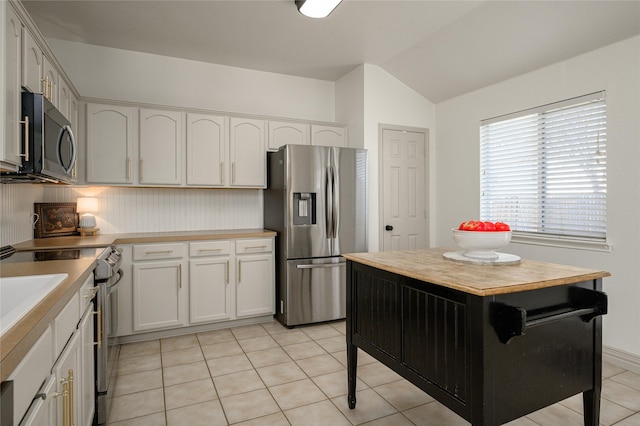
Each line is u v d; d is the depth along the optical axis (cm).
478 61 336
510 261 179
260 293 352
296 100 426
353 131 406
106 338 197
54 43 327
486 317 132
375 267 190
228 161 355
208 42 338
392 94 405
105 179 310
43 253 217
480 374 133
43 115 179
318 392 229
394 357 180
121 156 315
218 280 335
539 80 315
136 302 304
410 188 417
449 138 411
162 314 314
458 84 379
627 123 255
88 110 305
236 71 397
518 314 130
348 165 365
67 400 124
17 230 259
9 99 158
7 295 139
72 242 271
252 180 367
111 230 342
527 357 143
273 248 358
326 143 403
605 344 270
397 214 409
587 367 163
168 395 225
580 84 284
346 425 195
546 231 313
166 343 308
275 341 313
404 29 314
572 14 254
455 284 140
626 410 206
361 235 372
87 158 304
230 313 340
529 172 327
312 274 351
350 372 213
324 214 354
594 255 276
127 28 310
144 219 354
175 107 332
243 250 344
